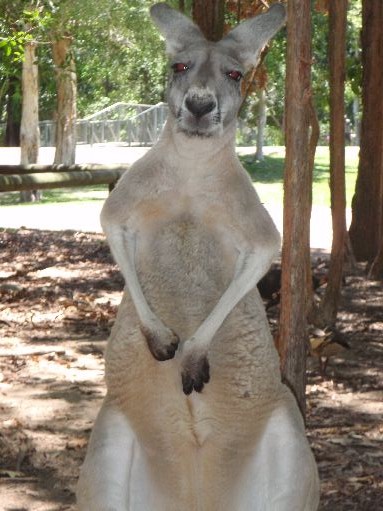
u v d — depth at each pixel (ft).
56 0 78.28
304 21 21.07
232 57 16.61
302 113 21.27
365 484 22.59
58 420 26.66
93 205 89.15
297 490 15.99
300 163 21.42
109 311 40.45
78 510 16.28
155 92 175.63
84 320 38.88
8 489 22.25
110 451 16.20
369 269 50.47
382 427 26.61
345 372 32.19
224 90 16.06
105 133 176.45
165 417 16.47
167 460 16.74
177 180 15.99
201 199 16.06
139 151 157.28
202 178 15.98
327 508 21.36
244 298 16.63
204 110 15.67
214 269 16.46
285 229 21.80
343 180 35.99
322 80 87.81
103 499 15.78
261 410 16.57
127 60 117.91
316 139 33.40
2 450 24.41
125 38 96.84
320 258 53.62
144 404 16.46
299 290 21.97
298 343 22.09
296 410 16.92
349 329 38.58
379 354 34.68
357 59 54.75
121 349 16.44
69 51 92.48
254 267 16.05
